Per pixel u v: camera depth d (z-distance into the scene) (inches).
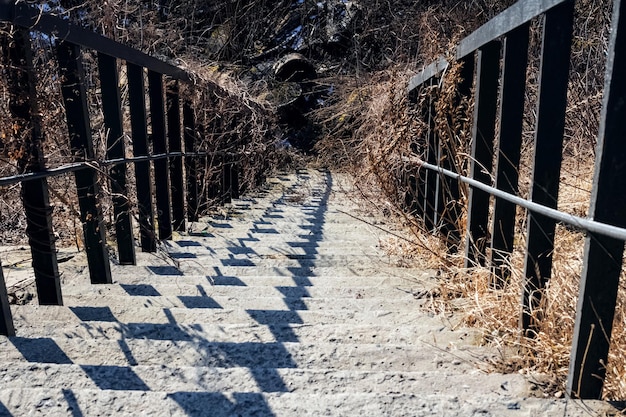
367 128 339.0
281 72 592.1
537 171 77.7
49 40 121.0
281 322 104.6
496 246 101.6
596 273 61.6
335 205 341.1
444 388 70.2
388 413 61.0
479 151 116.1
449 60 137.3
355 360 81.7
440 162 152.9
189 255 181.5
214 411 60.9
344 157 479.5
